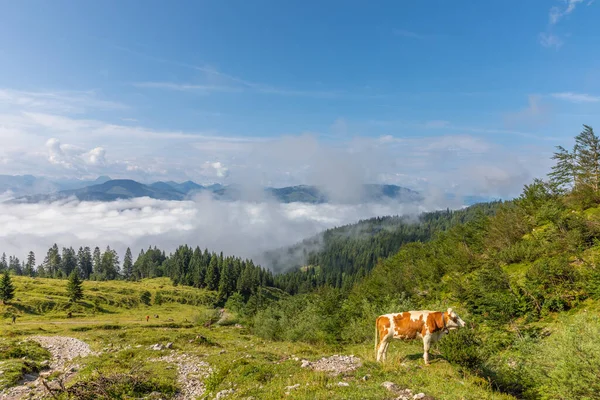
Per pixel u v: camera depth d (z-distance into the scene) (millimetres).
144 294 131500
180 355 25859
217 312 88250
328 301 50844
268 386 13391
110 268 197750
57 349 32156
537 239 35969
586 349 10078
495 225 46469
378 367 13680
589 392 9586
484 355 14023
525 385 12250
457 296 34156
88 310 100875
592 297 22406
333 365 15141
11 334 47781
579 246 29297
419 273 54000
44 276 172875
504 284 28156
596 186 41438
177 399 16250
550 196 44312
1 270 178375
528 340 17109
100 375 16484
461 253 48125
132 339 38969
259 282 187000
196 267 179250
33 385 18531
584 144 44625
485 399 10234
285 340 41844
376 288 57000
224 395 13953
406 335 14539
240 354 24734
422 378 11953
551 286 24859
